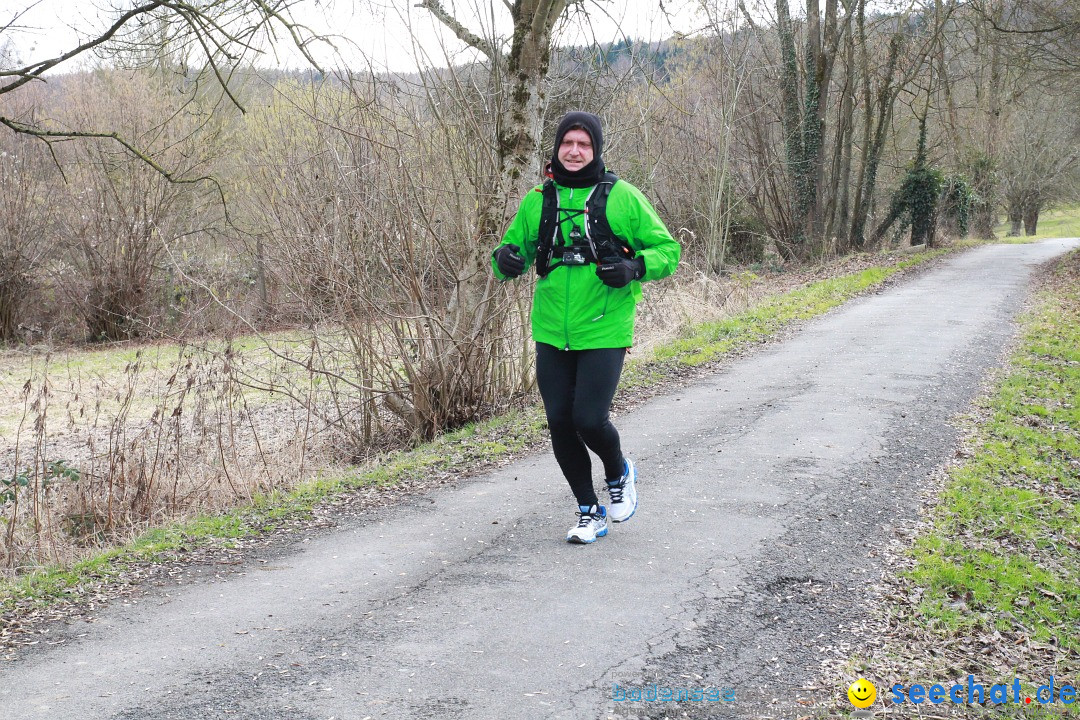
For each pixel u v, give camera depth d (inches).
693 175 959.0
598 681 133.0
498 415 370.0
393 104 336.8
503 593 166.4
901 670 140.8
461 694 129.1
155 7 313.3
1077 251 1115.9
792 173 1147.9
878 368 417.1
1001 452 273.3
